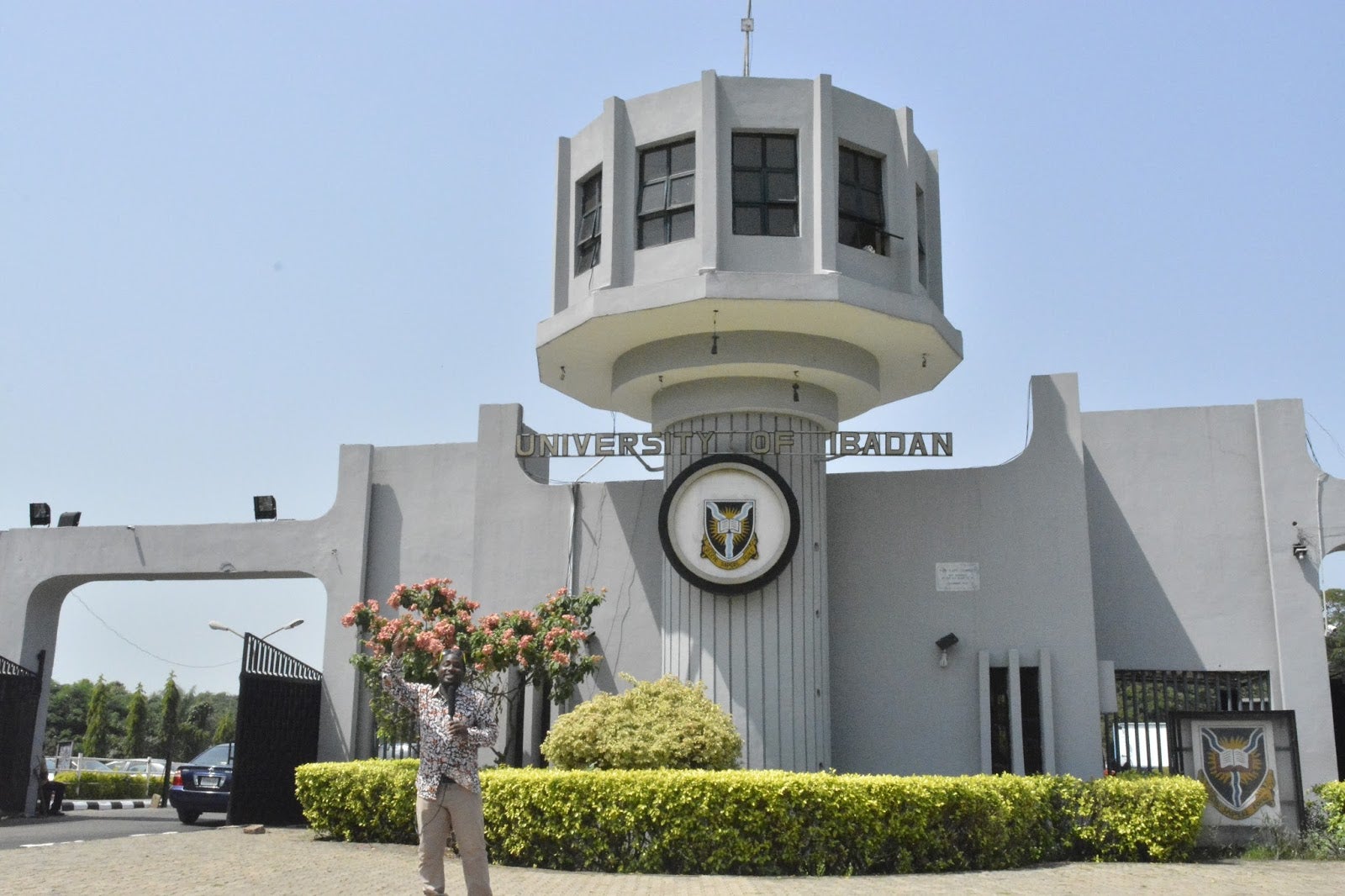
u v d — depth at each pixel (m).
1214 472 19.05
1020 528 18.53
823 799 12.91
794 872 12.79
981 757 17.86
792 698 16.94
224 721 62.53
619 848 13.16
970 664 18.30
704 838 12.90
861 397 18.75
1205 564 18.84
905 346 17.73
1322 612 18.16
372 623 18.14
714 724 15.01
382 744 20.38
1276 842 15.02
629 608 19.34
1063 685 17.89
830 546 19.11
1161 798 14.53
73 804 27.36
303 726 20.08
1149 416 19.42
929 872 12.98
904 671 18.47
